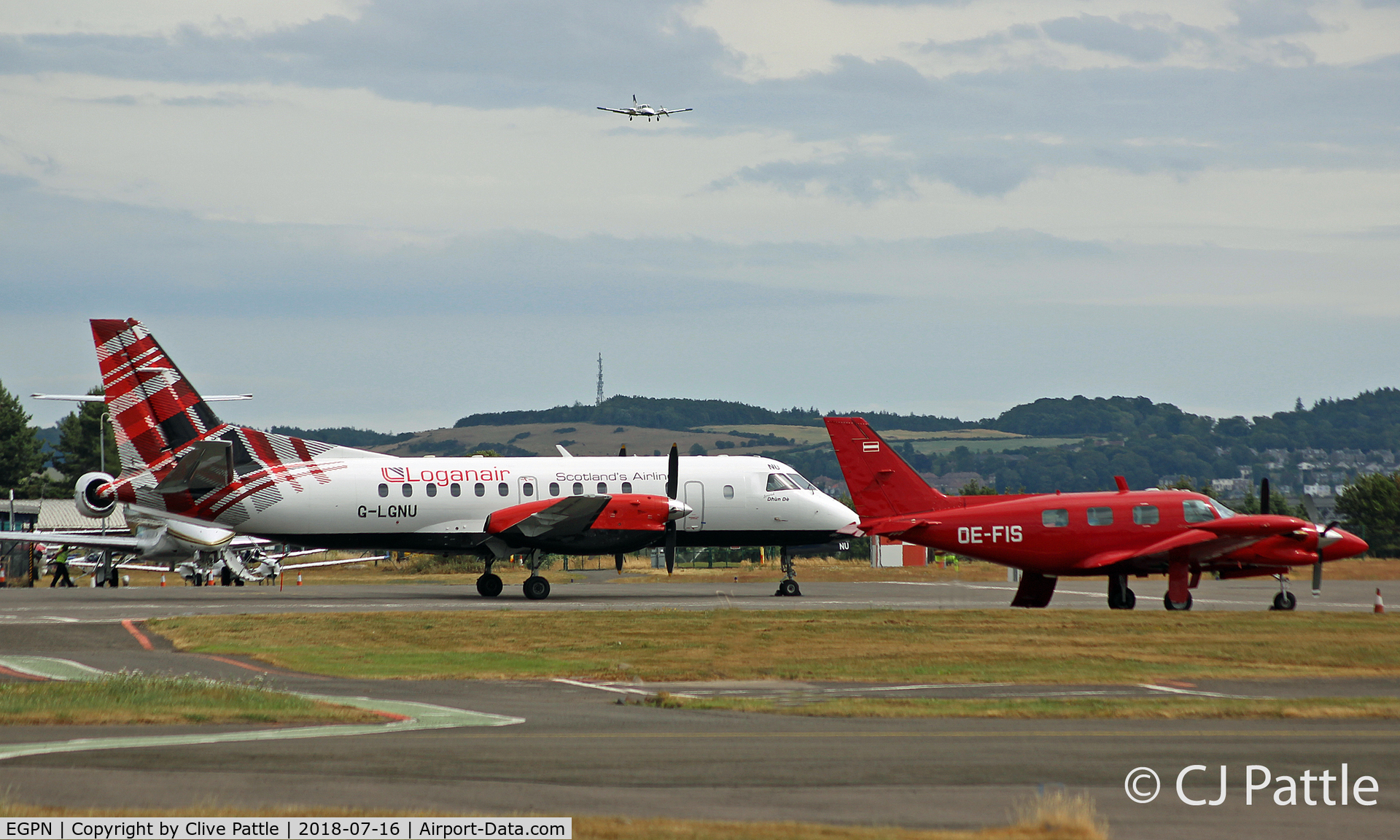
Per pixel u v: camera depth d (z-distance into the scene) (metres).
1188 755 41.50
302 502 121.88
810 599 122.38
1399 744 44.00
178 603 115.81
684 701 54.94
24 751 40.41
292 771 37.34
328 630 89.12
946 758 40.72
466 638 85.88
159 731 45.41
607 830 30.41
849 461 111.25
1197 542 100.56
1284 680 66.31
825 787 35.94
